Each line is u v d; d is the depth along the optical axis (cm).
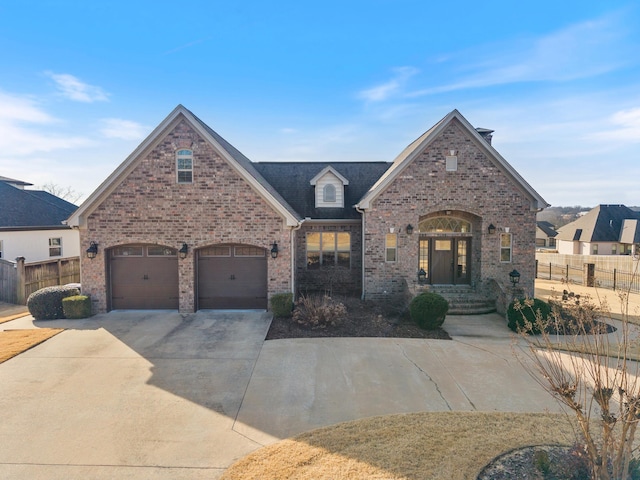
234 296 1473
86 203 1413
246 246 1459
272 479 509
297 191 1934
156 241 1430
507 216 1609
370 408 727
